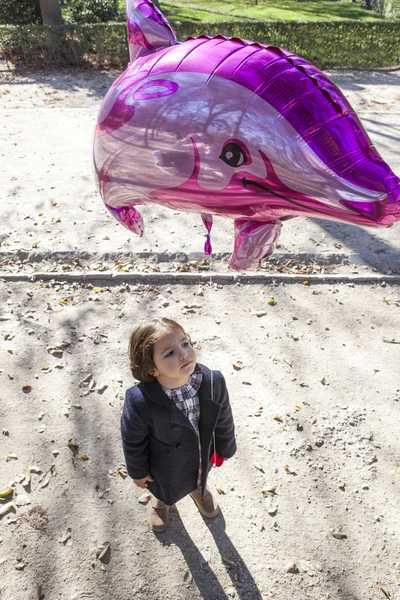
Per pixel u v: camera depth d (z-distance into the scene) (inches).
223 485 131.3
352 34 518.9
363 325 186.7
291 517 124.4
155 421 90.8
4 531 120.8
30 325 184.9
